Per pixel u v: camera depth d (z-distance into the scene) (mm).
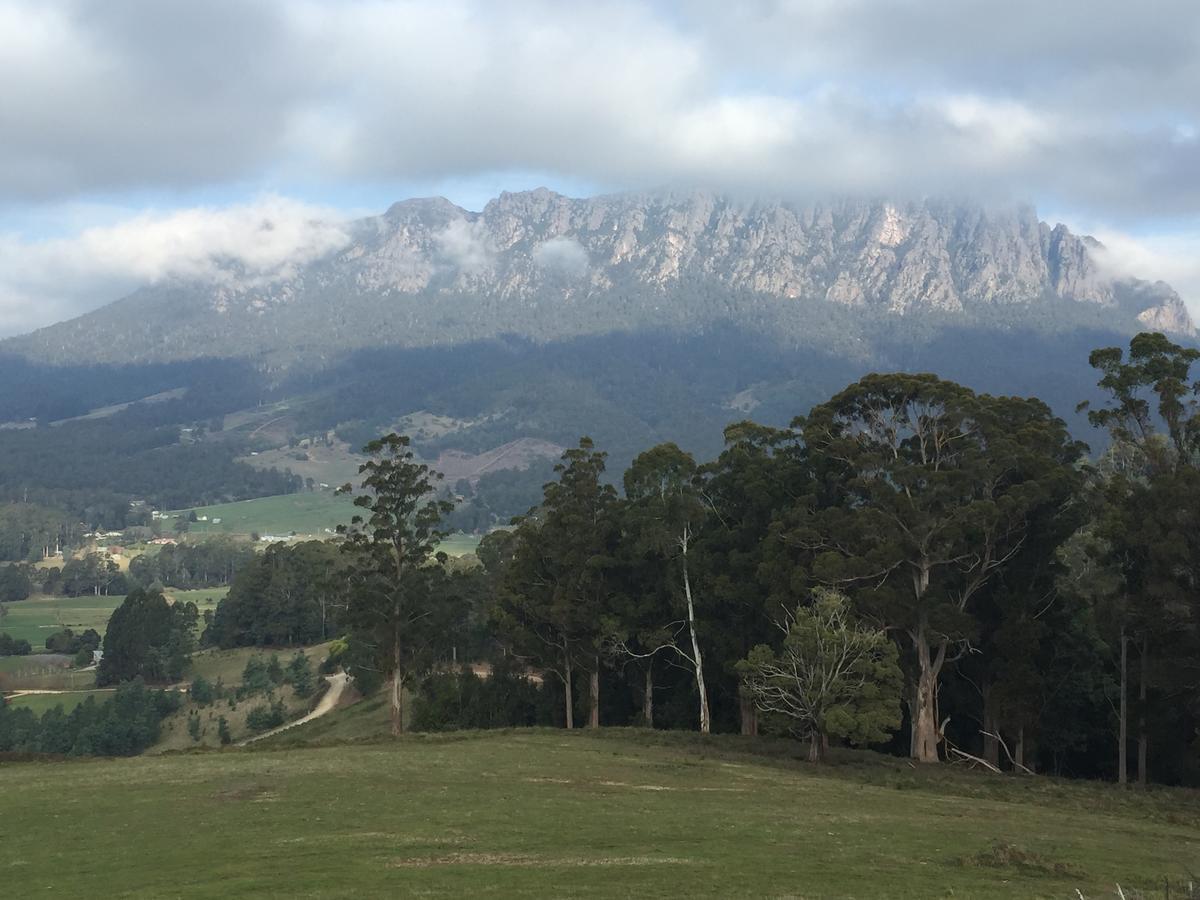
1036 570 49625
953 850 24969
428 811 28078
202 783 32969
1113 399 50312
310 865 21547
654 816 28312
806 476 55969
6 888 20234
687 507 56438
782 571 50719
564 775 36500
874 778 41031
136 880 20547
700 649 58281
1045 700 50281
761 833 26234
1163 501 42375
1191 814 35500
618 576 60938
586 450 63094
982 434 50500
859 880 21031
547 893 19094
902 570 50250
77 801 29781
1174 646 43094
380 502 63000
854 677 43188
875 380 52531
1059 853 25141
